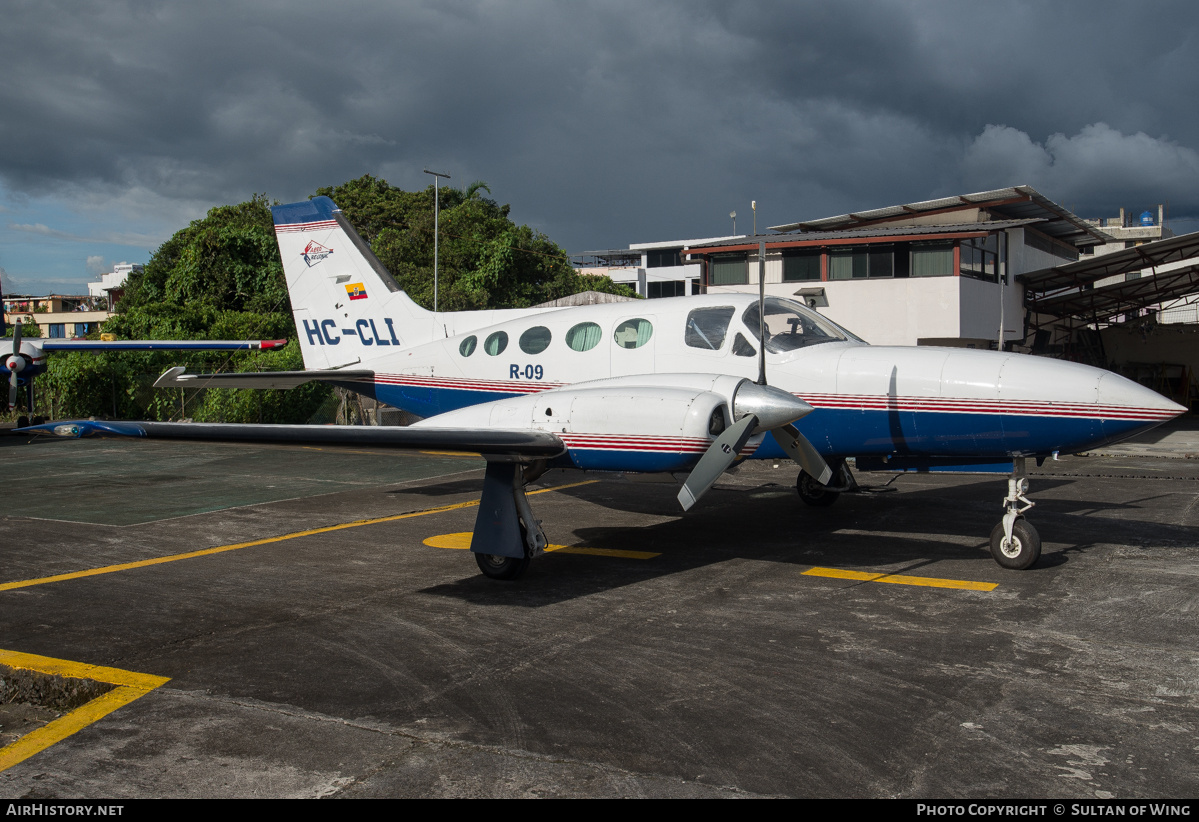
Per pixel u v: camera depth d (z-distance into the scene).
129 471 14.17
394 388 10.53
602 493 11.30
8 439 19.77
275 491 11.91
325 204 11.25
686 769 3.51
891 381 7.40
